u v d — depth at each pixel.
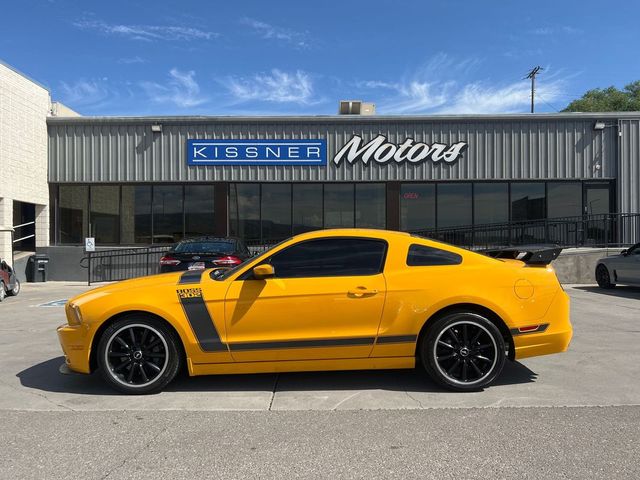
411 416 4.36
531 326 5.02
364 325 4.93
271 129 17.92
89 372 4.98
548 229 17.61
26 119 17.09
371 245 5.14
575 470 3.38
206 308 4.88
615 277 13.91
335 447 3.75
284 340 4.88
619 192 17.61
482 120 17.78
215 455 3.63
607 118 17.69
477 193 17.95
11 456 3.63
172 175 17.97
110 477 3.33
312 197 18.06
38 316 9.93
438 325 4.91
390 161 17.84
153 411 4.53
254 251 17.33
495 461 3.51
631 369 5.74
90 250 16.94
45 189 18.17
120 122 18.09
